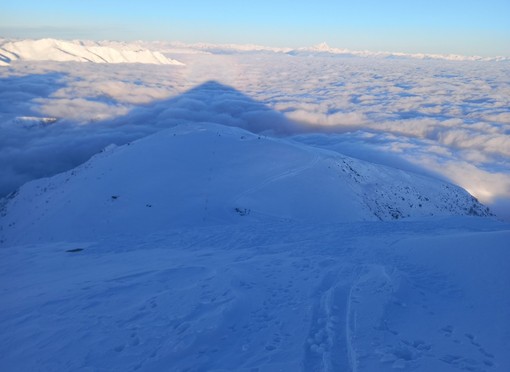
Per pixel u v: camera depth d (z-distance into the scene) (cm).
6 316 643
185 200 2225
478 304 585
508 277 644
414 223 1573
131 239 1398
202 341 506
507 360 441
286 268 812
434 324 528
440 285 671
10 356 508
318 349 473
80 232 2062
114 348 505
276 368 435
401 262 807
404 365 427
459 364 433
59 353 502
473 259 736
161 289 733
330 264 821
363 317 543
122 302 672
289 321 553
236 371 434
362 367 423
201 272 830
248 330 536
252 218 2055
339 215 2259
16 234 2478
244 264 852
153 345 505
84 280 855
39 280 919
